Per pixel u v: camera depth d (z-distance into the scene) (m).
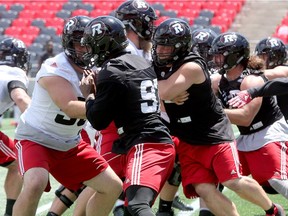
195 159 15.62
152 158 14.13
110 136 17.34
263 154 17.66
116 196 15.56
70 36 14.47
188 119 15.43
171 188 17.44
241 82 17.17
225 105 17.36
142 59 14.75
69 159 15.41
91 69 14.77
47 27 69.19
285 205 21.97
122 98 14.19
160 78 15.35
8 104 18.12
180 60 15.22
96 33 14.19
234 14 69.94
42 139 15.07
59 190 17.38
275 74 19.72
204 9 71.12
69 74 14.58
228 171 15.27
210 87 15.36
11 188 18.34
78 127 15.27
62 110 14.58
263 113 17.73
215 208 15.41
